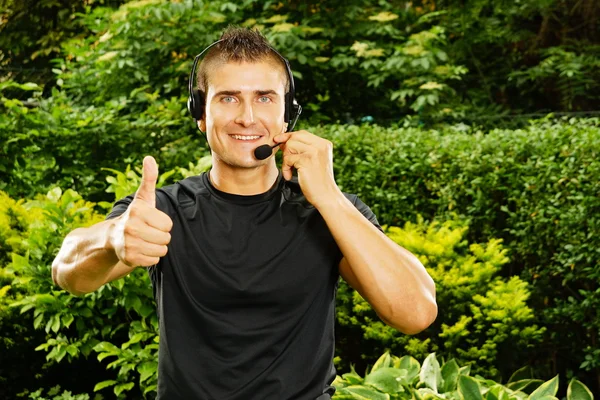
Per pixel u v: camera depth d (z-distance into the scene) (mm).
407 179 5094
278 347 1679
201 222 1731
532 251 4457
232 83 1710
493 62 8422
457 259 4066
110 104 5676
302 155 1699
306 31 7332
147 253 1478
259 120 1716
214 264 1693
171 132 5883
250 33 1768
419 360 3875
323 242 1738
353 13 7574
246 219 1735
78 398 3443
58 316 3244
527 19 8445
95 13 7484
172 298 1710
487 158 4684
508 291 3914
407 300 1685
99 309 3389
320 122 7262
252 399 1657
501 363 3988
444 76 7422
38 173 5227
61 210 3434
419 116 7266
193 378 1662
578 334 4391
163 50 7172
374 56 7434
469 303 3912
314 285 1720
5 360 3641
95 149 5336
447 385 3088
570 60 7648
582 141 4305
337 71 7418
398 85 7949
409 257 1748
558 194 4281
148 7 6973
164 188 1825
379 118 7793
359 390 2807
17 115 5047
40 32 9445
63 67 7336
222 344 1665
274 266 1700
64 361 3723
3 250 3801
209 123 1740
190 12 7078
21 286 3506
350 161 5285
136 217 1473
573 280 4270
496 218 4766
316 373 1708
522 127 7168
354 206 1799
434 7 8609
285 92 1819
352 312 4125
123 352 3268
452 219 4812
